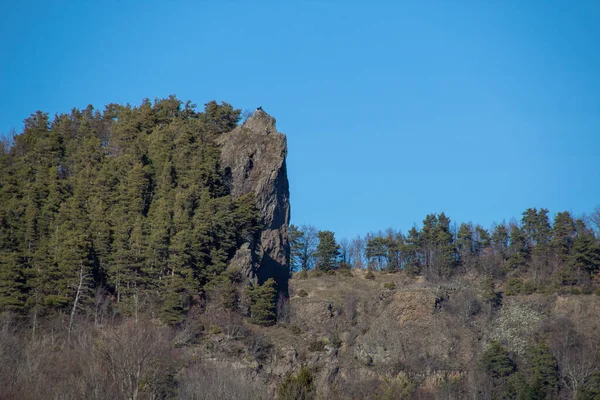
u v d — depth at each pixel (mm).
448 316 137125
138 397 92312
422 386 119812
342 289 150875
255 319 129250
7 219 131000
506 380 118188
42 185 139000
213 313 125125
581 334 131750
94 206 136875
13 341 105000
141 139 150750
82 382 89875
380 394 114688
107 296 126375
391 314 137000
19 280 120688
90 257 126750
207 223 131875
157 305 124500
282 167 147875
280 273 143750
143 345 99062
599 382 113875
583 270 151000
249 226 137000
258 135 150125
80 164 145875
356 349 129250
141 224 132000
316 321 135750
